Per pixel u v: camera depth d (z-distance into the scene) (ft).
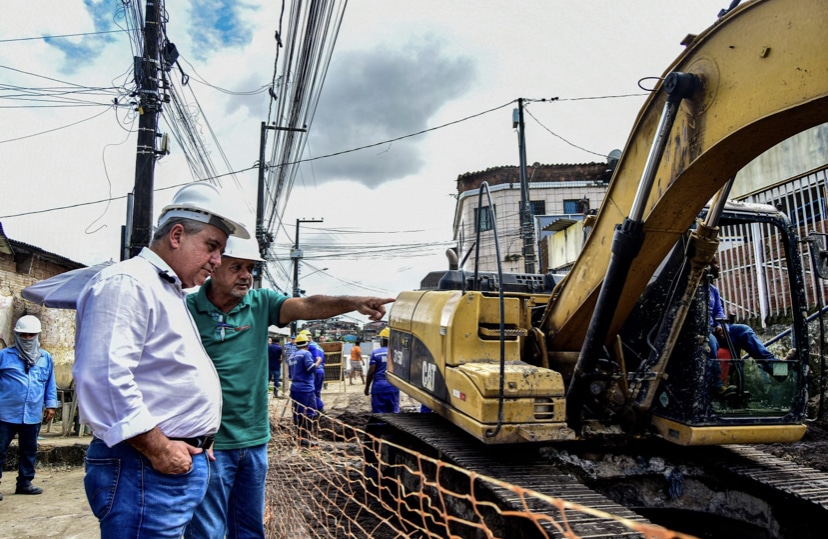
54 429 30.09
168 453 6.86
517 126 59.11
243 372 10.21
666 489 13.60
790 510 12.19
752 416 12.75
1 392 19.81
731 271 33.37
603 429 13.17
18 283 40.19
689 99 9.35
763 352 15.53
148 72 31.19
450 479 14.55
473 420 12.41
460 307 14.03
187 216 8.04
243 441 10.11
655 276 13.62
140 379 7.22
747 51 8.38
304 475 20.66
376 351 29.35
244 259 10.03
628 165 11.52
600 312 11.42
